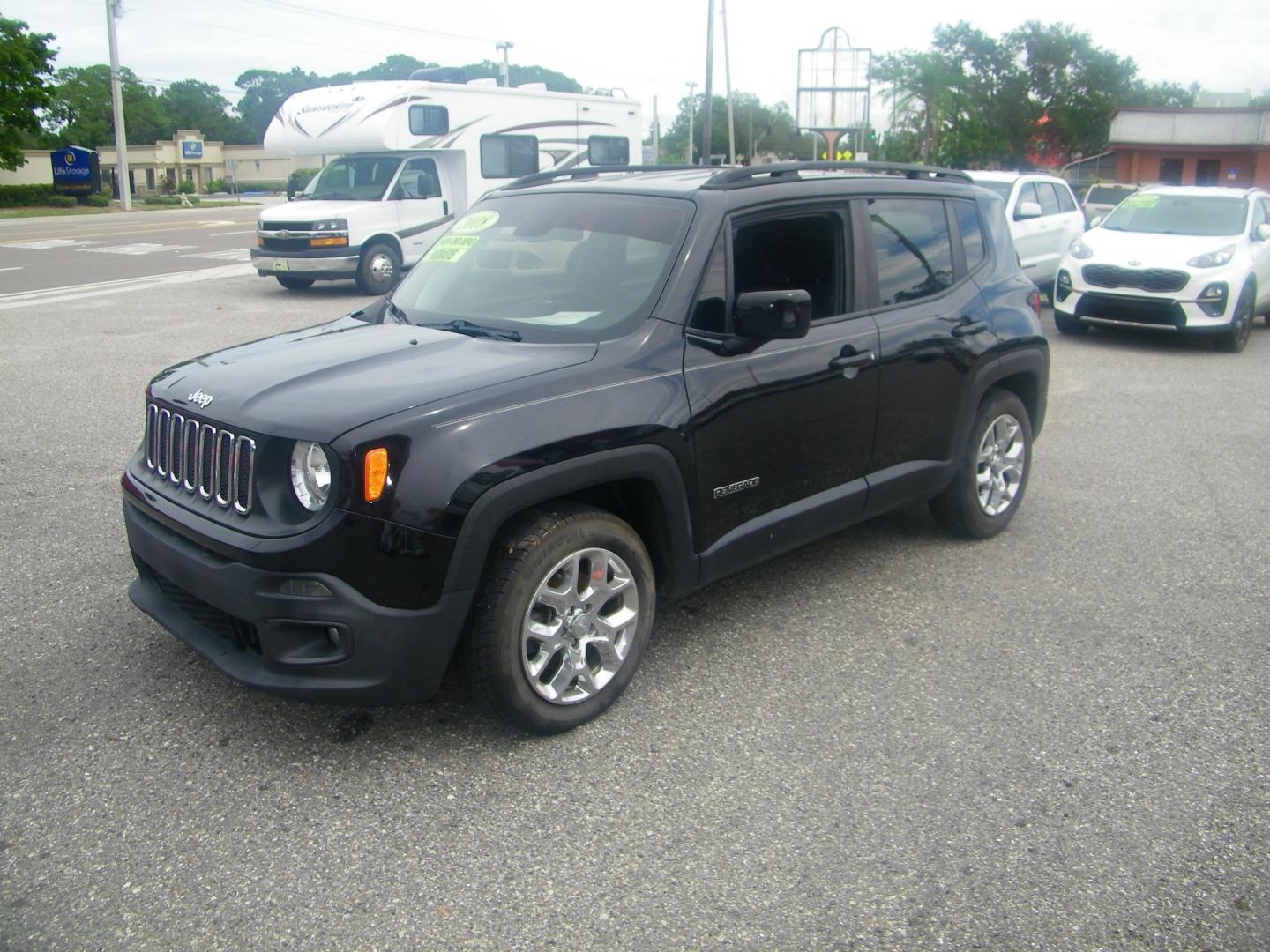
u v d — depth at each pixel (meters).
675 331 3.89
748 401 4.03
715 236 4.08
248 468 3.34
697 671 4.16
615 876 2.96
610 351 3.77
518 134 17.88
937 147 39.94
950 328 4.99
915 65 39.06
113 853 3.02
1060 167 51.12
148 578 3.94
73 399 8.52
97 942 2.68
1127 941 2.74
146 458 3.94
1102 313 12.02
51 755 3.49
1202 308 11.50
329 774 3.42
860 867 3.01
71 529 5.55
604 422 3.55
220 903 2.83
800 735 3.70
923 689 4.03
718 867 3.01
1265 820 3.25
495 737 3.65
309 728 3.68
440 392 3.39
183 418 3.62
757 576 5.14
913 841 3.13
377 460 3.16
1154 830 3.19
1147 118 48.06
